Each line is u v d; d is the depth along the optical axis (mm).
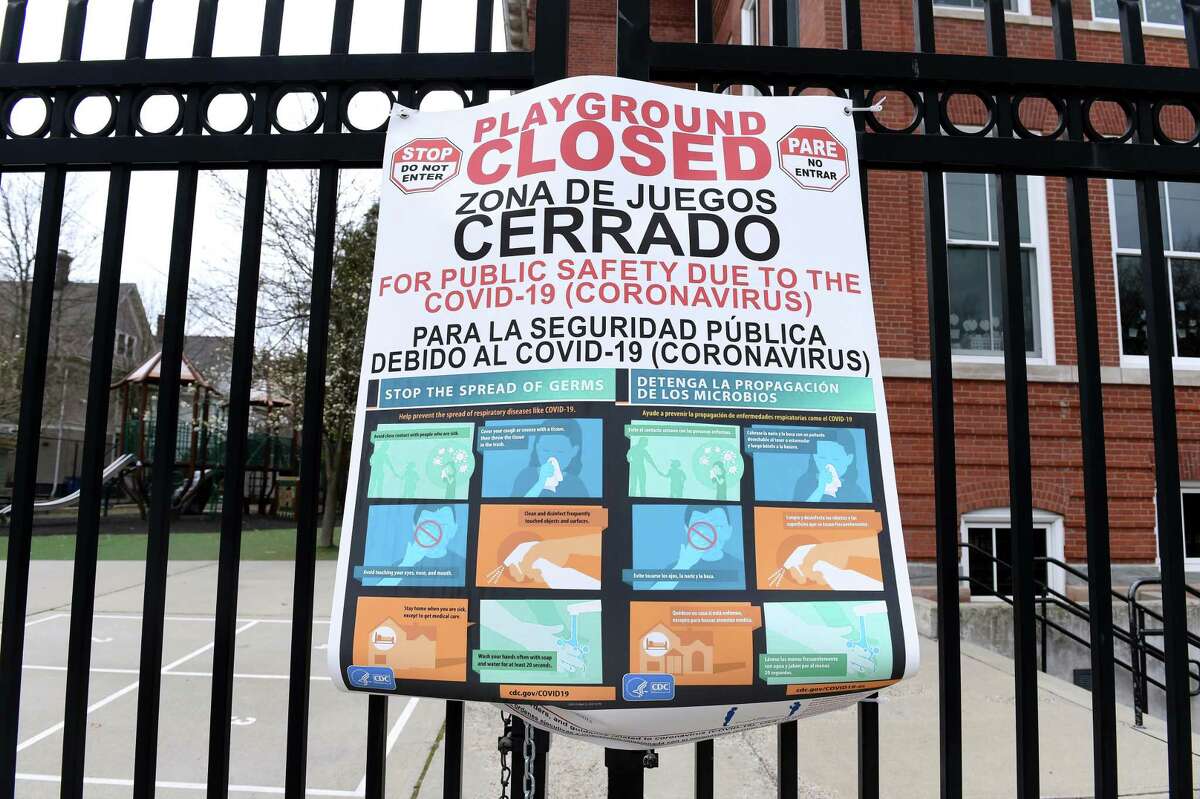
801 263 1666
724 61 1839
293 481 21172
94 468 1737
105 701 4711
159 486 1733
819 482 1561
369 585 1514
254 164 1824
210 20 1904
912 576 7250
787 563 1514
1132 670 4660
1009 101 1896
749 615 1481
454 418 1580
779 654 1471
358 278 13961
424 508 1540
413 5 1858
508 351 1593
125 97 1865
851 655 1480
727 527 1520
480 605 1480
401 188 1711
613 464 1529
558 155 1662
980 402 7551
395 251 1681
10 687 1711
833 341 1636
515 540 1504
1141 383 7867
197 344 25219
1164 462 1825
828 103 1769
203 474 18547
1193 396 7973
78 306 25625
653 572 1487
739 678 1459
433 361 1615
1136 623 5363
